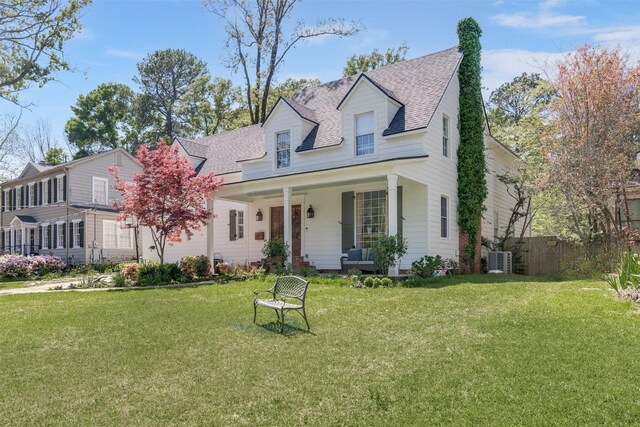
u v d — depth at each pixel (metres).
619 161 14.16
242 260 19.59
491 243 17.86
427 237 14.19
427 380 4.61
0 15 18.64
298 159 16.61
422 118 14.06
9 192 32.69
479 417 3.76
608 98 14.24
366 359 5.38
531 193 17.67
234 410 4.11
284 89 33.81
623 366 4.76
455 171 16.34
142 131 48.72
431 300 8.98
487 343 5.79
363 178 13.56
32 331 7.38
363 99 15.09
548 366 4.84
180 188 14.70
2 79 19.64
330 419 3.85
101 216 26.89
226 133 22.88
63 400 4.45
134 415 4.07
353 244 15.91
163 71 47.41
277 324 7.38
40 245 29.02
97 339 6.76
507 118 36.91
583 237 15.00
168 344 6.34
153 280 14.08
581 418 3.68
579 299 8.46
